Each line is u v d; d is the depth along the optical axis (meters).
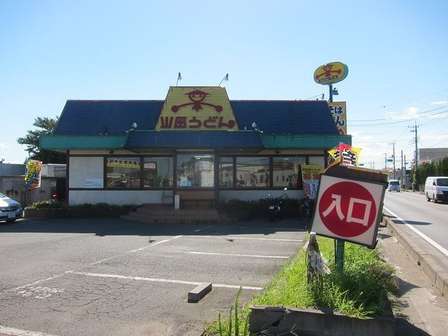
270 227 18.53
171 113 22.48
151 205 22.77
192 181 22.56
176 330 6.16
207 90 22.58
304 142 22.86
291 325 5.57
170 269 10.05
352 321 5.41
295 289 6.42
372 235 6.12
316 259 6.22
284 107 24.31
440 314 6.59
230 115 22.50
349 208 6.25
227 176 23.75
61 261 10.94
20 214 21.05
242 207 21.95
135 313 6.90
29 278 9.12
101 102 24.22
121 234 16.20
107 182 23.72
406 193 69.25
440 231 17.22
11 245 13.56
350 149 18.09
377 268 7.58
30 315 6.81
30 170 28.75
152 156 23.70
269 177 23.83
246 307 6.55
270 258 11.43
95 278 9.15
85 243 13.95
